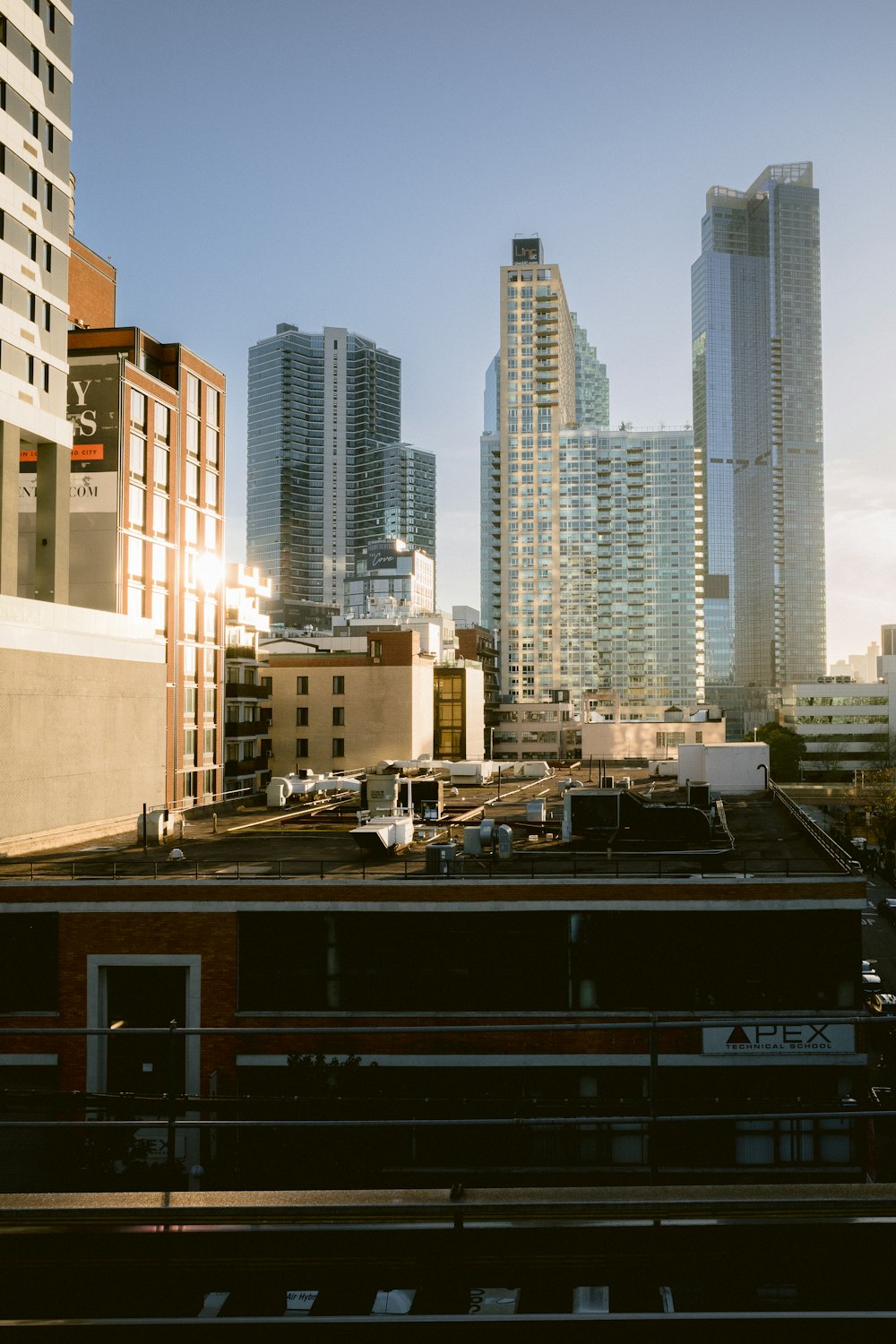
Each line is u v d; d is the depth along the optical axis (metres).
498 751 159.88
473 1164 18.55
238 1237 7.84
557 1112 21.25
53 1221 7.89
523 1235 7.80
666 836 28.64
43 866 26.67
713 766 44.34
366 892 23.02
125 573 50.09
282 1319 7.19
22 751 31.62
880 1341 7.14
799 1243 7.80
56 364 44.28
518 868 25.28
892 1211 7.93
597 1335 7.13
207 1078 22.56
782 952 22.66
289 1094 20.50
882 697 161.25
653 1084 8.89
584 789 29.59
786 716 172.00
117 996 23.34
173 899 23.22
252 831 33.69
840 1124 19.86
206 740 61.31
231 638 81.56
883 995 46.66
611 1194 8.03
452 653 129.38
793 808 34.84
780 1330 7.14
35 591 44.12
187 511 58.88
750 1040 22.03
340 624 130.88
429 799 35.75
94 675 36.69
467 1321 7.14
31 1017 22.97
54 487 44.22
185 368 58.62
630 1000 22.73
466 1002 22.91
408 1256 7.77
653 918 22.83
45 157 43.53
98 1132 17.62
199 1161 17.55
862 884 22.41
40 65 43.31
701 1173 19.30
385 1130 18.61
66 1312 7.74
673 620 199.50
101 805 36.94
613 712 191.50
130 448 50.94
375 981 23.03
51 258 44.06
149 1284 7.77
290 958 23.19
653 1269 7.73
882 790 106.12
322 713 85.56
